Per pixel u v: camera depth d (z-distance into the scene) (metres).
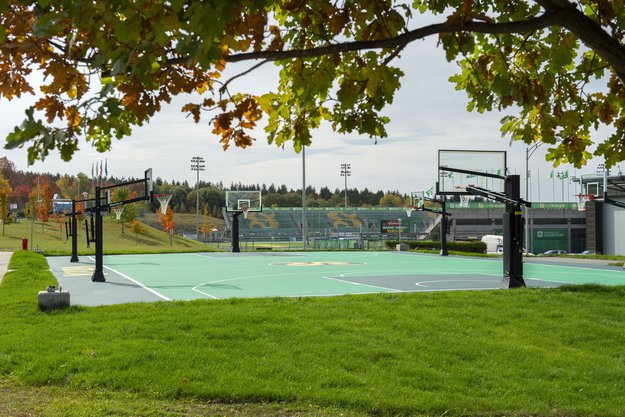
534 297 13.31
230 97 3.60
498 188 35.22
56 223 95.38
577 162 4.68
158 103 3.28
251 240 98.00
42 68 3.13
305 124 4.07
